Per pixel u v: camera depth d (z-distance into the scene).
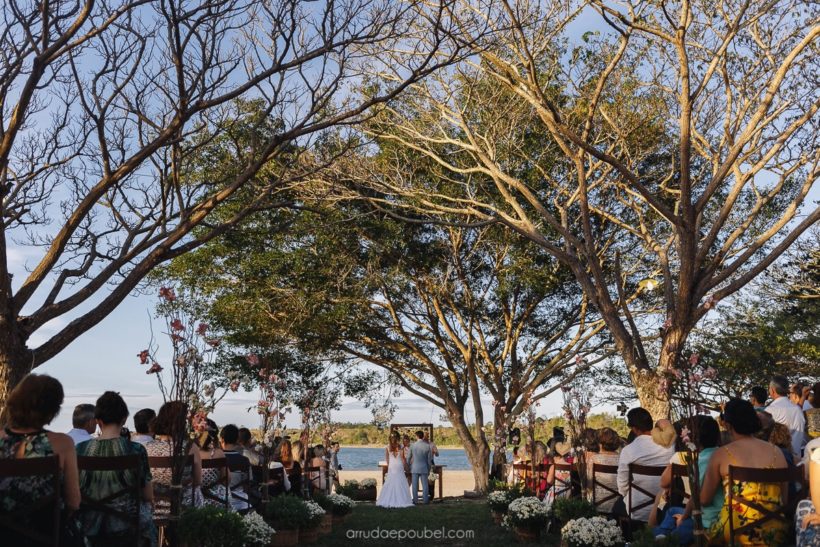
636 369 14.80
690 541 6.12
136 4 10.64
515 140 20.55
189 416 6.93
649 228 22.52
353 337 24.50
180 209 12.22
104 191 10.73
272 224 21.58
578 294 24.91
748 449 5.66
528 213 22.22
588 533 7.78
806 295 23.59
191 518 6.73
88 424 7.14
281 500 9.77
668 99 17.88
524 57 14.32
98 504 5.39
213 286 23.00
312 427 15.02
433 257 23.41
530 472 13.04
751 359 22.77
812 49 15.41
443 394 24.44
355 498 22.42
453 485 32.56
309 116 11.78
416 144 20.78
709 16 15.95
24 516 4.50
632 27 13.98
